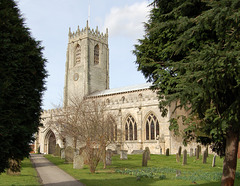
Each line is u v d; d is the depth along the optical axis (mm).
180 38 11117
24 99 12078
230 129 12945
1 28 11836
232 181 13125
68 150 33750
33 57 12969
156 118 50969
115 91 66375
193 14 14805
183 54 15070
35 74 12992
